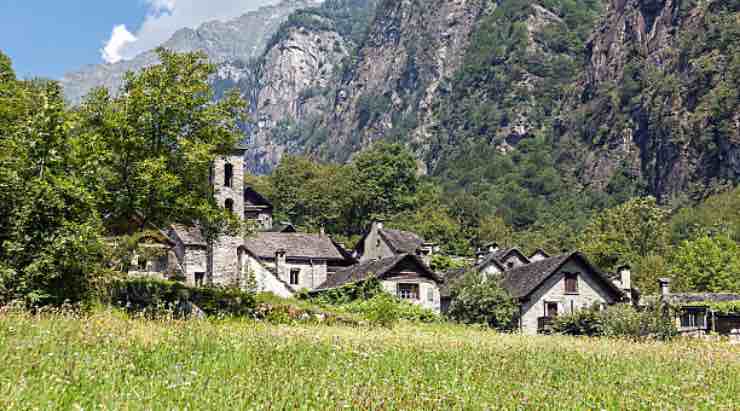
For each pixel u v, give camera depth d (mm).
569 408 14500
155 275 46344
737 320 61375
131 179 33156
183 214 34750
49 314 21125
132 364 14406
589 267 57500
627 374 20516
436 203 134875
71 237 25469
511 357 22219
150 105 34250
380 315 39469
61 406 11438
